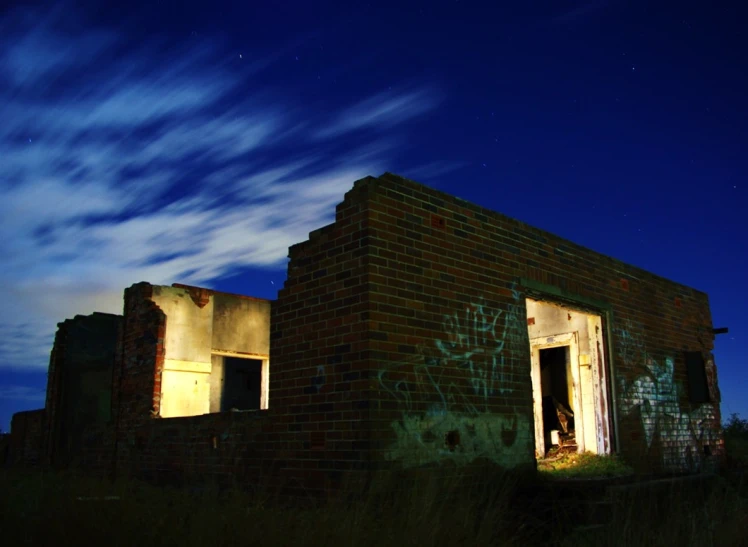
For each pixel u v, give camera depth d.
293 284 7.63
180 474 8.95
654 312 11.55
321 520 5.16
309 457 6.97
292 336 7.50
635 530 6.12
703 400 11.76
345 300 6.96
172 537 4.71
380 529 5.25
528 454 8.10
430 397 7.07
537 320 12.00
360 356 6.65
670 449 10.98
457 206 7.99
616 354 10.27
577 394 11.05
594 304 10.01
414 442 6.78
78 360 13.78
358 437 6.49
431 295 7.37
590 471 8.95
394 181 7.26
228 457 8.06
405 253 7.18
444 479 6.95
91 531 4.76
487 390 7.78
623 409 10.16
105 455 11.01
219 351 14.74
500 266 8.42
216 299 14.91
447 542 5.22
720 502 6.96
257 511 5.42
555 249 9.48
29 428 14.21
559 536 6.45
